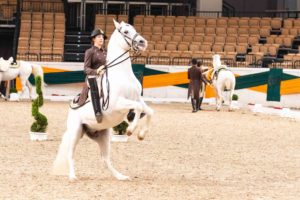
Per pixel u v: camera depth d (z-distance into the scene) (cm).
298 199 1209
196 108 3102
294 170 1560
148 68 3659
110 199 1176
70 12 4566
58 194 1213
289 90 3553
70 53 4100
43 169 1488
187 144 1986
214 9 4644
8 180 1347
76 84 3650
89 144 1905
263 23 4316
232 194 1241
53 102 3512
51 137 2064
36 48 4078
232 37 4147
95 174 1443
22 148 1816
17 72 3412
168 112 3066
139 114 1298
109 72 1333
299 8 4828
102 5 4600
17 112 2827
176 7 4694
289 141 2134
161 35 4178
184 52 3969
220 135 2244
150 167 1554
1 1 4494
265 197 1219
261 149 1925
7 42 4369
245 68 3584
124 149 1842
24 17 4244
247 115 3062
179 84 3662
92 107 1327
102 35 1391
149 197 1198
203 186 1321
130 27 1351
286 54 4062
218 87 3209
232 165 1616
